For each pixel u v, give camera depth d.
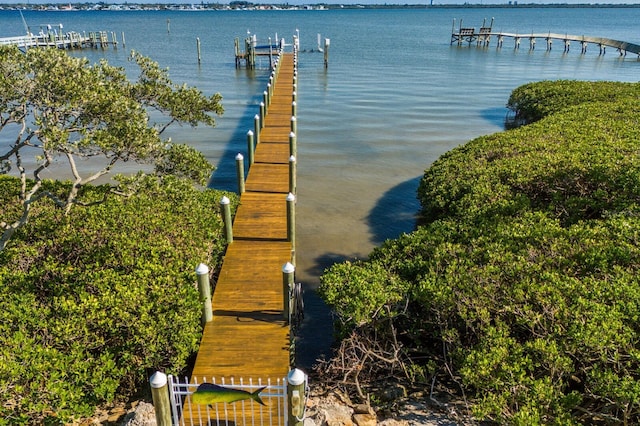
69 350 7.66
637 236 9.81
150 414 7.63
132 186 9.30
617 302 7.96
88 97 7.89
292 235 12.26
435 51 68.88
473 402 8.32
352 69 50.81
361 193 19.25
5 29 109.25
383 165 22.38
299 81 43.66
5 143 24.75
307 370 9.95
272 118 24.42
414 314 9.83
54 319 8.00
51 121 8.02
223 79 45.31
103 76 9.91
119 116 8.48
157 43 76.50
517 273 9.21
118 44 75.00
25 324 7.78
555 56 64.88
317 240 15.52
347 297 9.27
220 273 10.92
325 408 8.23
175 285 9.16
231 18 176.88
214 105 11.52
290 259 11.67
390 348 9.56
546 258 9.55
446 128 28.80
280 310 9.65
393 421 7.99
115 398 8.58
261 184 16.08
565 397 7.06
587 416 7.58
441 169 16.75
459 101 35.97
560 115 21.67
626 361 7.19
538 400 6.98
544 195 13.48
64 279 9.13
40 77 7.63
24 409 6.62
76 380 7.21
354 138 26.34
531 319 8.03
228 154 23.77
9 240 10.40
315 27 117.62
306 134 26.86
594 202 11.96
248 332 8.98
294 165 15.04
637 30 113.94
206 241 11.28
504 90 40.41
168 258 10.11
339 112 31.95
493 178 14.38
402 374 9.34
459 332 9.11
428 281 9.49
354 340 9.00
